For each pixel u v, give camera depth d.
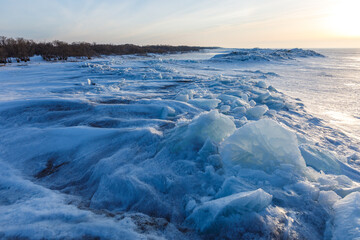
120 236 1.52
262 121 2.75
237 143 2.67
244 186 2.12
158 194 2.24
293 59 37.62
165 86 9.88
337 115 6.15
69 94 7.43
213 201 1.87
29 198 2.23
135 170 2.61
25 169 3.04
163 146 3.17
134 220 1.77
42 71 15.98
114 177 2.46
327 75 16.78
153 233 1.64
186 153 2.94
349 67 24.22
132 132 3.68
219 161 2.66
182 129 3.38
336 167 2.87
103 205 2.15
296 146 2.63
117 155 3.05
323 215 1.84
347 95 9.20
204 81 10.83
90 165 3.03
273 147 2.61
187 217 1.95
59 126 4.44
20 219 1.72
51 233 1.51
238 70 20.84
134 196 2.20
